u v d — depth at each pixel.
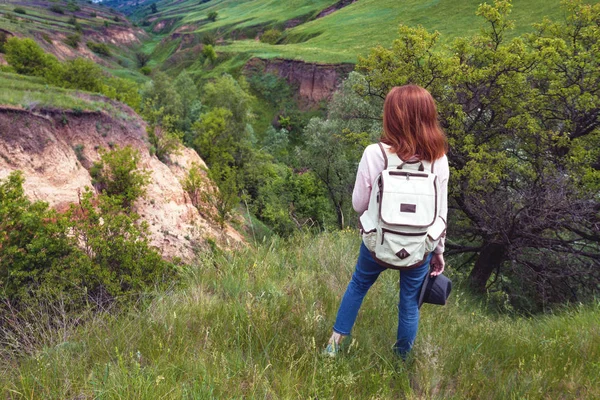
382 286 3.83
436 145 2.17
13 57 40.72
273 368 2.24
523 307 13.59
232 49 109.88
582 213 11.58
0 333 3.03
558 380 2.36
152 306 3.04
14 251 3.95
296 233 5.86
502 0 14.86
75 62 25.02
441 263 2.51
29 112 8.27
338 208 31.12
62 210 7.37
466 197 14.16
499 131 14.87
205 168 15.06
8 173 7.22
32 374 2.08
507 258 14.65
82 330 2.74
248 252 4.63
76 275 4.05
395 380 2.30
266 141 61.75
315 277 3.91
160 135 13.16
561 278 13.79
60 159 8.12
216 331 2.57
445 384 2.30
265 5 182.62
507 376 2.41
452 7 86.44
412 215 2.10
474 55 15.54
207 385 1.95
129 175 8.40
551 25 16.00
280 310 2.96
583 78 14.16
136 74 115.06
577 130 14.47
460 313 4.21
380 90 17.09
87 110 10.02
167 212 9.20
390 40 84.12
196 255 5.55
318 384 2.10
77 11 199.50
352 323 2.52
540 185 12.27
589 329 3.27
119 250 4.53
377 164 2.23
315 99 80.56
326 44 95.38
